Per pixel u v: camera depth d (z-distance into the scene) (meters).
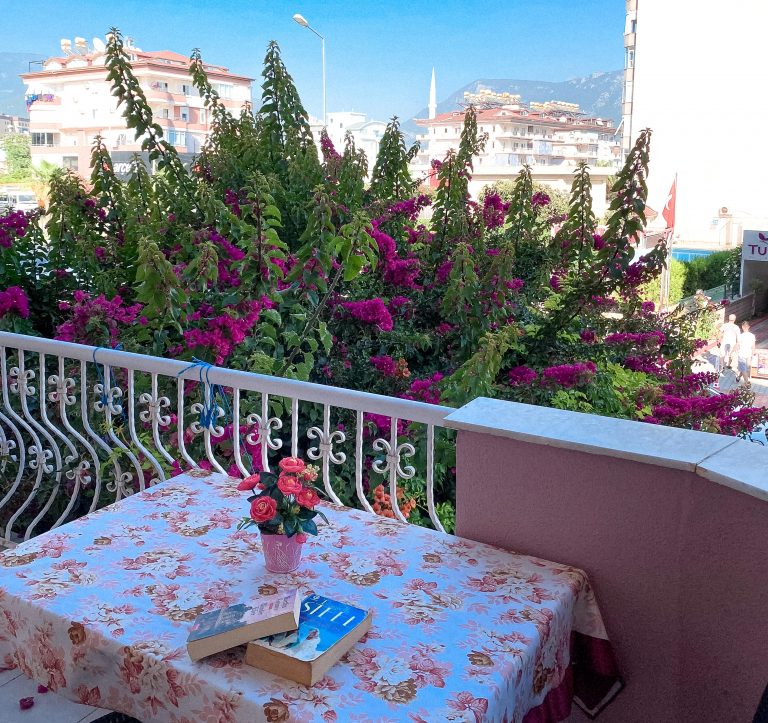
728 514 1.73
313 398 2.51
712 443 1.86
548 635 1.71
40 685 1.75
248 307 4.02
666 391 5.46
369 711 1.38
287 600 1.60
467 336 4.94
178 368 2.79
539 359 5.38
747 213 31.94
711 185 33.88
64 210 5.28
